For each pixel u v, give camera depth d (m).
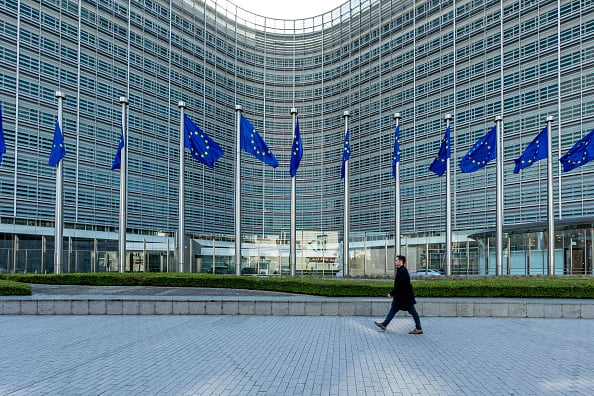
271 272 41.12
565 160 21.27
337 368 6.94
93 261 31.62
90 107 32.56
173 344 8.77
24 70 28.64
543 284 14.80
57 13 30.89
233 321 11.83
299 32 49.19
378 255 37.81
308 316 12.79
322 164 46.31
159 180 37.38
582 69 27.83
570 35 28.59
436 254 34.88
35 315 12.86
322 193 45.78
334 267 39.84
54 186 29.89
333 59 46.84
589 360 7.51
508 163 31.41
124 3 35.84
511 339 9.34
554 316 12.62
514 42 31.75
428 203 36.25
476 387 5.99
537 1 30.44
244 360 7.45
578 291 14.56
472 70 34.25
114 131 34.22
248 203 44.97
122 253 20.41
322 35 47.88
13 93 27.94
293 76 48.44
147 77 37.25
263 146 21.28
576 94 27.98
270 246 41.53
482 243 32.19
